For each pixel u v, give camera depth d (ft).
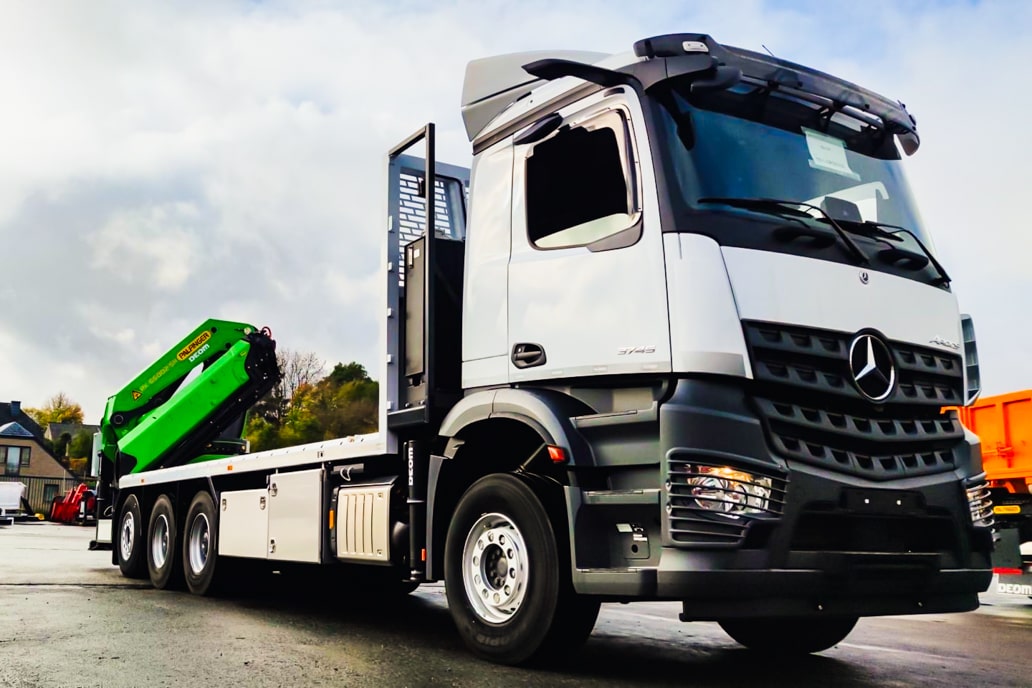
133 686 15.30
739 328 15.38
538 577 16.47
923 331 17.56
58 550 57.41
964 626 26.91
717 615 14.61
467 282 19.24
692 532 14.64
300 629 22.36
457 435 18.69
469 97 20.17
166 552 32.68
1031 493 32.53
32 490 223.51
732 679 17.02
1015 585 32.35
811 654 20.52
